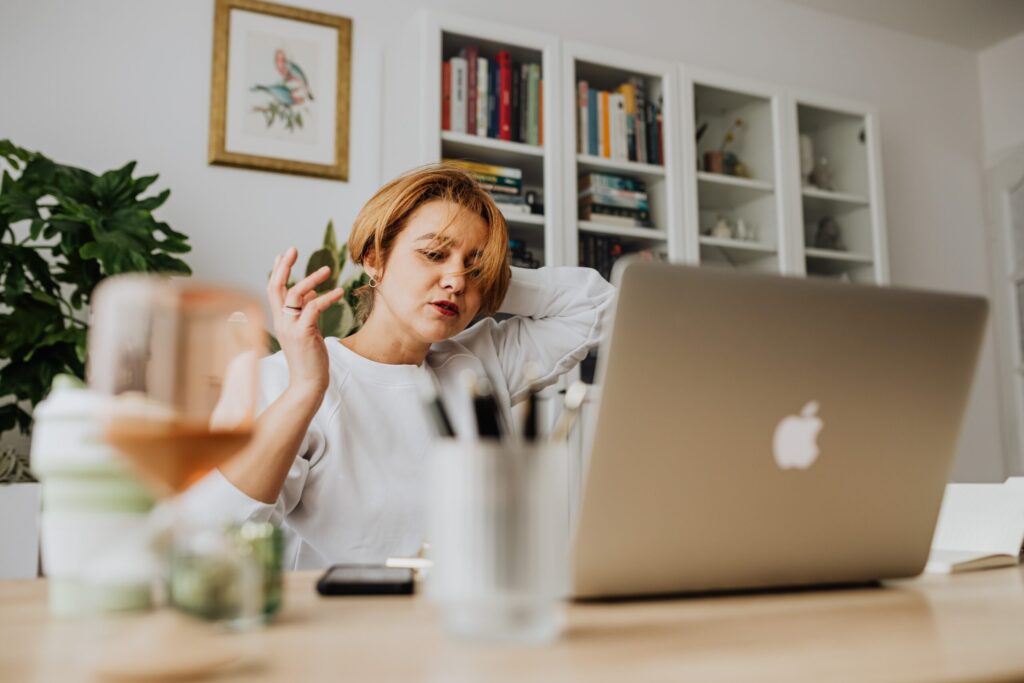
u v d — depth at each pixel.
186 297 0.48
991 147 4.19
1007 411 3.98
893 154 3.96
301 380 1.13
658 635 0.54
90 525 0.54
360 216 1.48
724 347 0.65
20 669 0.44
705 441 0.66
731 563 0.69
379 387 1.43
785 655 0.48
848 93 3.89
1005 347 4.01
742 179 3.23
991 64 4.23
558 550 0.52
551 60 2.88
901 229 3.93
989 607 0.66
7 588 0.72
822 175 3.43
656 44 3.47
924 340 0.72
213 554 0.54
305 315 1.13
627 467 0.64
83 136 2.57
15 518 1.93
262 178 2.78
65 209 2.20
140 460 0.48
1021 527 1.08
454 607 0.52
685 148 3.10
